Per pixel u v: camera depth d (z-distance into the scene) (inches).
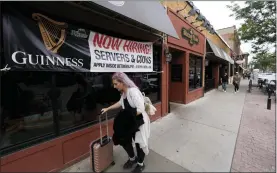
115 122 106.4
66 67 108.6
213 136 164.9
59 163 112.4
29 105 102.0
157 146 144.6
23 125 99.4
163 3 220.1
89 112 138.2
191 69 347.3
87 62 120.9
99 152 105.0
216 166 116.8
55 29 103.6
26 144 97.5
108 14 132.1
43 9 97.1
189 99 328.5
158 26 159.0
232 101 347.3
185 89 308.3
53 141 108.4
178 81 316.2
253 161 122.6
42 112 107.1
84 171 113.4
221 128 186.7
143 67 177.2
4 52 82.6
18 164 93.5
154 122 207.6
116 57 143.6
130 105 103.2
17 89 96.8
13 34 85.7
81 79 131.5
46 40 99.2
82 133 125.3
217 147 143.0
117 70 145.0
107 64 135.7
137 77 186.7
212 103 324.8
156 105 216.1
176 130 180.4
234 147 142.9
